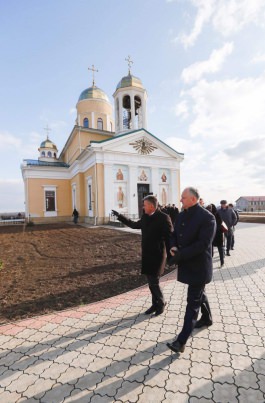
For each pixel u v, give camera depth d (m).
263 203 81.31
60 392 2.13
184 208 2.84
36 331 3.19
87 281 5.22
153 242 3.42
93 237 11.87
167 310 3.71
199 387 2.12
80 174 23.38
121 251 8.30
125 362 2.51
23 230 16.81
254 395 2.02
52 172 27.30
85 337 3.01
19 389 2.18
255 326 3.17
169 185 22.16
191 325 2.59
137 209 20.00
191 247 2.56
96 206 18.73
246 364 2.41
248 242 10.05
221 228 6.02
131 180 19.91
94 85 30.08
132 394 2.07
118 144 19.48
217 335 2.97
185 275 2.70
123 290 4.67
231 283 4.90
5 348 2.82
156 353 2.64
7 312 3.79
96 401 2.01
